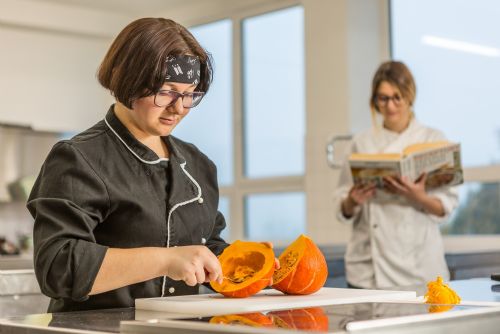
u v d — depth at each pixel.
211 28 5.12
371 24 4.14
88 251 1.14
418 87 3.94
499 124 3.60
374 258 2.71
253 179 4.78
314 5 4.21
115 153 1.32
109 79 1.30
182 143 1.50
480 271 3.09
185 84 1.29
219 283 1.19
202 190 1.48
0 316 2.13
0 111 4.72
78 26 4.86
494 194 3.60
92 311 1.19
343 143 4.01
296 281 1.29
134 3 4.98
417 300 1.24
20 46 4.79
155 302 1.20
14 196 4.86
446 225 3.77
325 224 4.12
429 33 3.92
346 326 0.82
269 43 4.75
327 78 4.14
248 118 4.88
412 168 2.57
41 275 1.16
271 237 4.70
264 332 0.79
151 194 1.35
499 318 1.00
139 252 1.14
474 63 3.70
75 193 1.23
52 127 4.89
